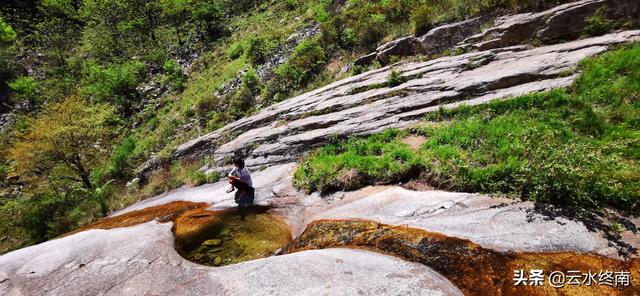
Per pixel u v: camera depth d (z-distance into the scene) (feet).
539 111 23.76
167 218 29.40
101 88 93.15
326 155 31.01
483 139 23.54
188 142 55.21
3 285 20.70
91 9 139.74
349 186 25.64
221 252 22.66
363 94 38.99
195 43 111.14
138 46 122.31
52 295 18.78
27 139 58.44
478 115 26.61
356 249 18.49
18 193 66.80
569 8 31.42
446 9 43.60
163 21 131.13
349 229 20.80
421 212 20.26
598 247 14.76
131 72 98.53
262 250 22.30
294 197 27.53
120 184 56.13
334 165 27.61
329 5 76.48
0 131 92.12
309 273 16.63
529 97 24.99
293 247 21.16
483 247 16.26
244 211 27.78
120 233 26.08
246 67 76.33
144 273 19.38
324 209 24.38
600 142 19.45
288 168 33.63
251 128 48.01
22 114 96.53
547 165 18.21
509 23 35.14
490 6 38.32
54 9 144.66
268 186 31.24
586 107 22.18
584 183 17.24
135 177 56.18
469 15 40.14
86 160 60.39
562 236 15.70
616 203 16.56
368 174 25.43
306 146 34.96
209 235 24.95
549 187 17.87
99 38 125.18
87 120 59.57
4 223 56.95
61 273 20.98
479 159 21.81
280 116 45.27
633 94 21.67
